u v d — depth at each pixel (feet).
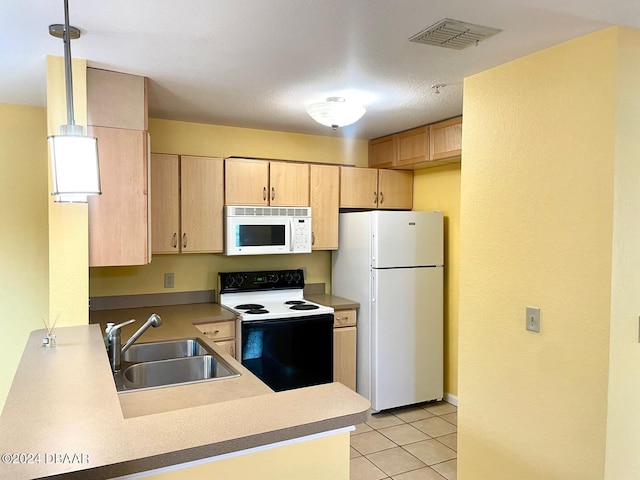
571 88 6.59
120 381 6.40
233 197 11.78
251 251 11.92
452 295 13.20
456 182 12.91
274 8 5.62
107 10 5.64
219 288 12.34
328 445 4.33
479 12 5.73
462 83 8.59
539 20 5.93
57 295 7.44
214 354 7.73
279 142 13.28
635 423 6.50
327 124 10.05
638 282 6.43
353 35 6.47
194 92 9.28
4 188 10.20
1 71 7.91
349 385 12.67
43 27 6.14
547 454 6.93
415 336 12.67
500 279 7.64
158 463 3.47
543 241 6.98
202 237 11.48
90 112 7.77
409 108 10.43
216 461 3.88
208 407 4.42
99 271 11.25
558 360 6.78
